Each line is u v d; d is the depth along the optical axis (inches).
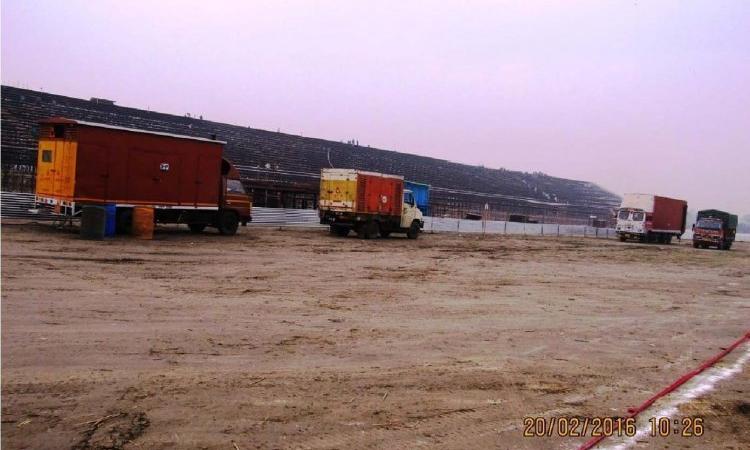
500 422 201.5
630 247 1501.0
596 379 260.1
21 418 176.7
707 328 403.2
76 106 1491.1
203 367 238.1
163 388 210.1
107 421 178.7
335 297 432.8
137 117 1649.9
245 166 1716.3
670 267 925.8
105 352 248.2
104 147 705.6
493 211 2389.3
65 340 261.0
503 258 890.7
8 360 228.1
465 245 1139.9
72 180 685.3
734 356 320.5
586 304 478.9
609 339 347.6
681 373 278.7
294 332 310.8
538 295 512.4
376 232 1095.6
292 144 2193.7
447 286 531.5
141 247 645.9
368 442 177.6
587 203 3567.9
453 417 203.0
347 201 1058.1
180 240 764.6
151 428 175.9
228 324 317.4
